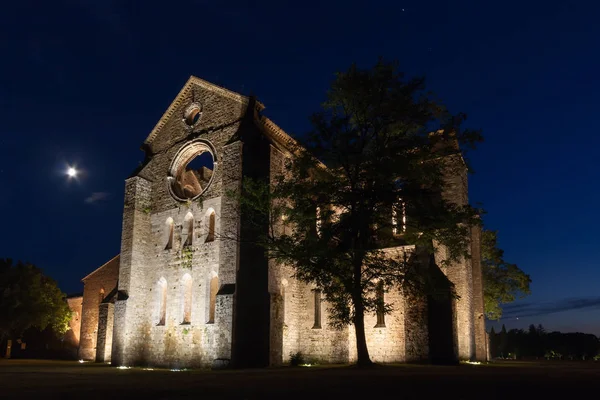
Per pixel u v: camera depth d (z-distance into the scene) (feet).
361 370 83.05
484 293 160.86
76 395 51.75
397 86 96.94
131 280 129.08
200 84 136.26
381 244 117.08
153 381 68.95
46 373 92.27
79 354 176.65
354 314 93.91
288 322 120.26
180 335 120.57
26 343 209.87
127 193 136.98
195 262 122.62
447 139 95.09
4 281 183.73
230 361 104.99
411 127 97.04
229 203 116.16
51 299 190.80
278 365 108.06
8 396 51.19
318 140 97.35
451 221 93.25
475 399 46.42
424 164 96.58
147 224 135.33
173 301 124.77
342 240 96.78
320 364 115.75
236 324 107.86
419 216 94.07
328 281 92.58
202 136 130.93
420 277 97.09
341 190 97.76
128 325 126.00
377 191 93.66
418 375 71.31
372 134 99.25
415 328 104.88
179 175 136.36
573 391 51.78
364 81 95.96
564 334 243.81
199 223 124.98
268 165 116.88
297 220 97.60
